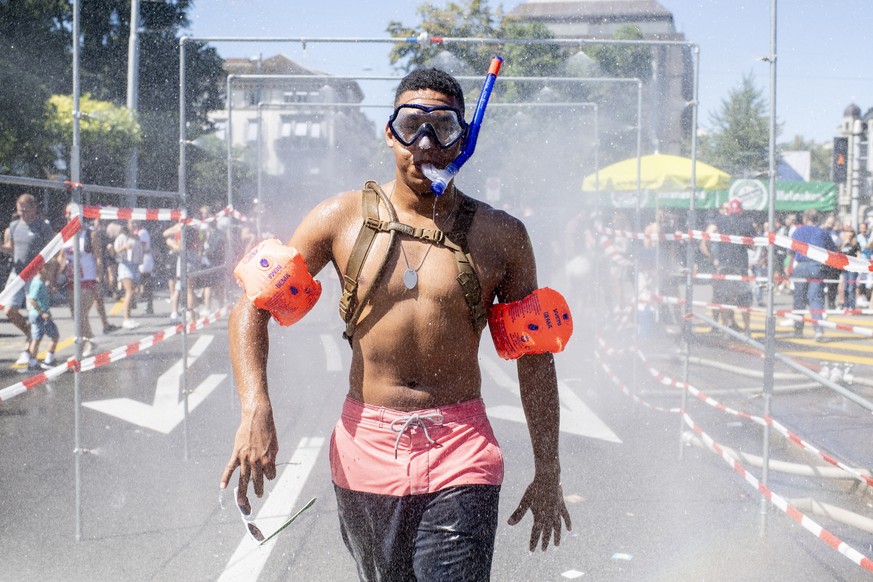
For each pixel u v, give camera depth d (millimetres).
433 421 2365
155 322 14047
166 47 14047
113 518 4477
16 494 4902
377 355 2379
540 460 2564
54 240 4266
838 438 6016
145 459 5660
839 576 3699
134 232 13258
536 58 8438
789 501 4492
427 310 2350
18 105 14961
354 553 2482
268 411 2287
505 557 3971
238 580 3703
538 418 2555
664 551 4004
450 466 2352
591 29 8461
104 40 17891
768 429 4242
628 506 4645
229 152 7176
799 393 7785
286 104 8773
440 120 2322
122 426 6672
